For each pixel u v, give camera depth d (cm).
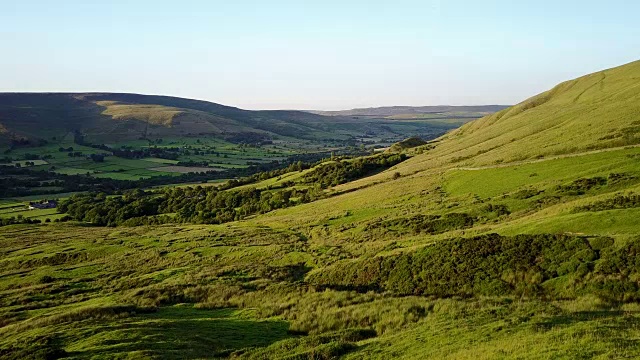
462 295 3406
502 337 2056
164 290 4653
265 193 14262
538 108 14825
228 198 14425
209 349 2686
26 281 6825
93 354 2536
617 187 5144
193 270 5981
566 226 3900
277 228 9075
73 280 6450
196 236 9044
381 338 2500
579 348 1703
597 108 10388
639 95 10019
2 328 3716
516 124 12900
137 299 4438
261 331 3048
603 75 15775
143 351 2517
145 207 14862
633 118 8081
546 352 1728
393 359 2100
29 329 3475
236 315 3594
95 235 10962
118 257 7956
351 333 2702
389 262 4372
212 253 7169
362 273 4425
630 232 3394
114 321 3328
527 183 6638
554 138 8844
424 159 13462
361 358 2205
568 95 15025
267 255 6469
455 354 1938
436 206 6994
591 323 2042
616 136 7375
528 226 4231
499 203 5956
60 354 2602
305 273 5312
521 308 2561
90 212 14538
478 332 2192
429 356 2019
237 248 7200
